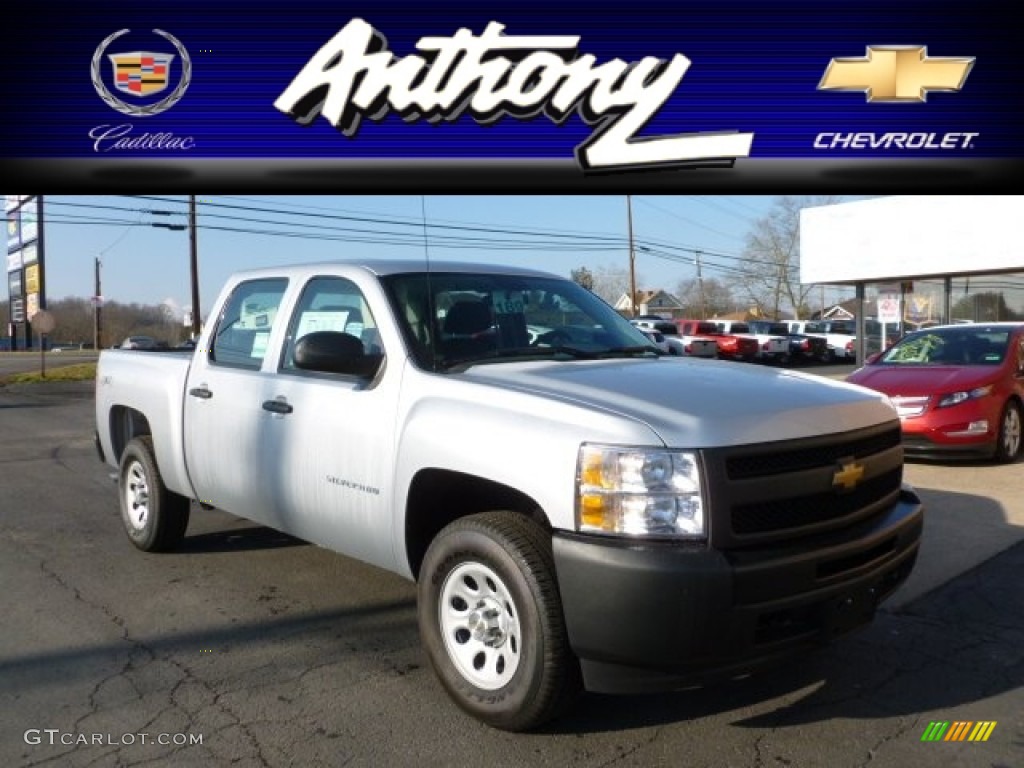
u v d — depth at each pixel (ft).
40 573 18.62
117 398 20.75
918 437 29.19
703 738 11.23
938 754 10.82
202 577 18.25
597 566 9.98
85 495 28.02
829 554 10.62
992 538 20.26
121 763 10.64
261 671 13.42
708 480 9.95
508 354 13.98
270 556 19.80
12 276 201.05
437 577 11.99
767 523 10.48
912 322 88.07
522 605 10.80
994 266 62.49
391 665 13.65
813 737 11.26
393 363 13.29
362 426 13.34
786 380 12.95
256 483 15.75
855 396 12.46
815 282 76.02
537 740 11.18
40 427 50.26
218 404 16.72
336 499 13.88
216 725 11.63
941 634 14.75
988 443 28.94
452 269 15.39
